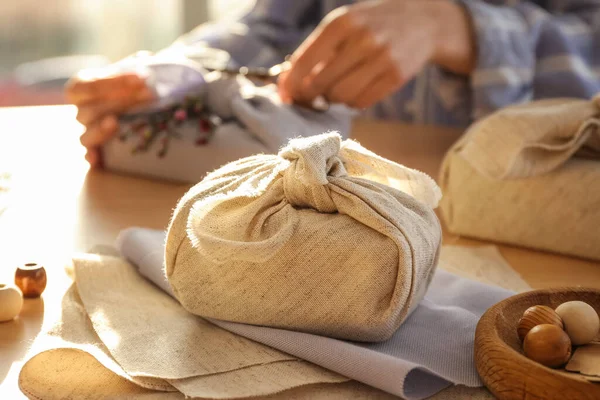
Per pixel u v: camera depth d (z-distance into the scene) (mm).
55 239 906
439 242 726
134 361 663
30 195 1033
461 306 759
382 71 1167
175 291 728
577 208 875
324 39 1163
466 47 1312
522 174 880
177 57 1159
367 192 685
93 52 2561
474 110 1291
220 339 699
